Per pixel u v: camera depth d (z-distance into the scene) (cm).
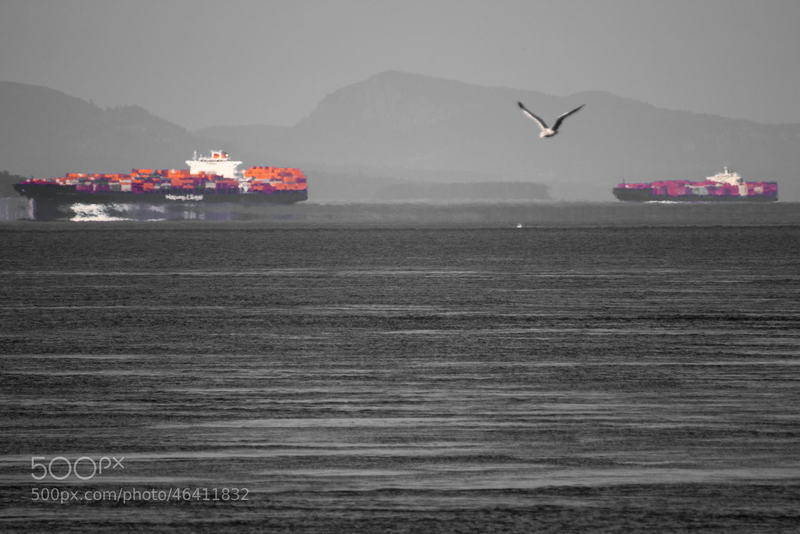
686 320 8200
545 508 3219
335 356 6322
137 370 5784
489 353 6431
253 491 3394
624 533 3019
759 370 5694
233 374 5638
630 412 4547
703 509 3200
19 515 3184
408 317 8544
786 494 3331
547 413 4544
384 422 4372
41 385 5272
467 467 3656
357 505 3256
